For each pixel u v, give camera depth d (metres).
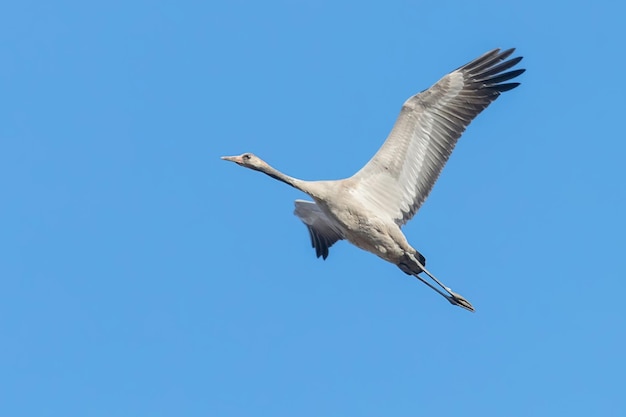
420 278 30.02
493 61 29.59
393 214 29.48
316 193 29.28
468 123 29.59
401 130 29.39
